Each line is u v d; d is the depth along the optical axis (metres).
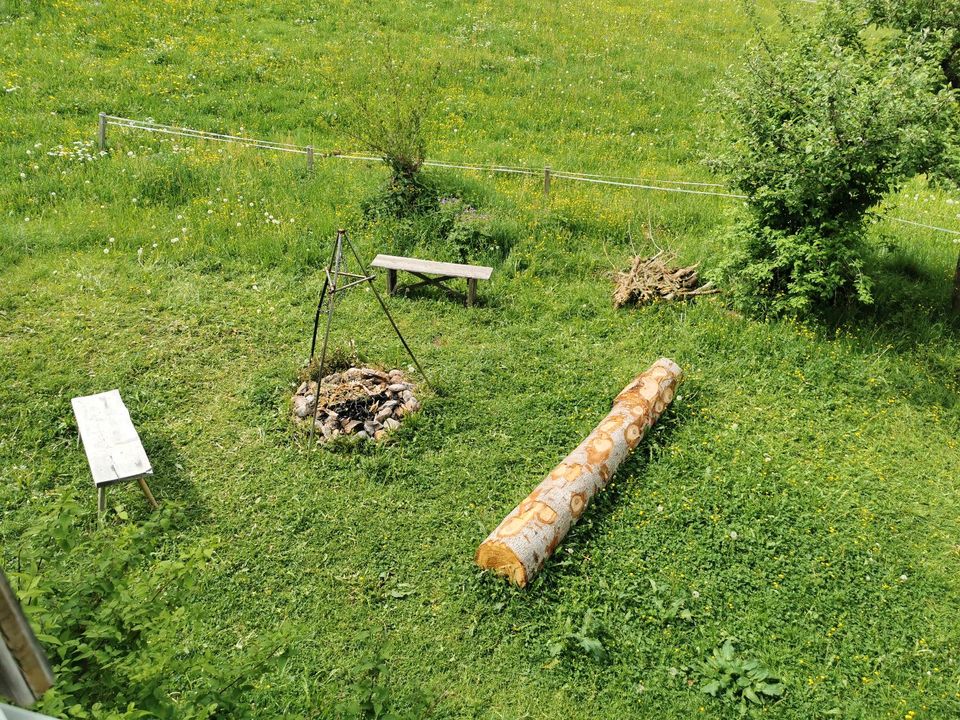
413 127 14.45
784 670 6.46
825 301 11.30
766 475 8.54
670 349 10.62
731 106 11.00
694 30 25.92
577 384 9.91
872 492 8.45
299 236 12.55
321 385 9.12
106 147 15.07
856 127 9.71
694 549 7.55
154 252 12.06
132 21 20.81
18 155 14.36
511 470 8.49
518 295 11.70
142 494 7.93
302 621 6.74
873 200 10.68
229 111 17.50
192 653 6.32
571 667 6.43
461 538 7.59
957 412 9.64
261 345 10.28
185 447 8.60
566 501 7.46
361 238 12.76
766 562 7.46
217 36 20.88
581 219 13.49
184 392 9.39
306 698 6.01
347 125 17.45
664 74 21.92
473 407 9.34
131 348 10.03
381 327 10.82
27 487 7.92
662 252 12.10
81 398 8.52
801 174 10.24
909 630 6.89
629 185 15.00
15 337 10.04
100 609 4.39
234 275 11.76
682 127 19.06
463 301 11.55
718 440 8.97
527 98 19.67
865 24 11.38
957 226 14.81
